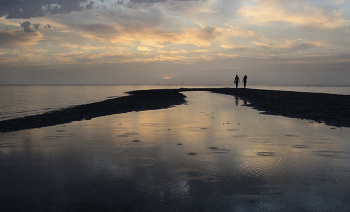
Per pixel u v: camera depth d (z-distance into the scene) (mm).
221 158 4016
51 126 7367
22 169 3553
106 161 3906
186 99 18172
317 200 2557
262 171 3406
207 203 2512
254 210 2369
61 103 18578
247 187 2889
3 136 5945
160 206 2459
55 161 3924
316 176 3199
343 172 3330
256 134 5875
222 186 2924
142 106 13406
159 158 4047
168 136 5785
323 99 15680
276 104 13008
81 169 3541
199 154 4258
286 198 2607
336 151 4352
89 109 12242
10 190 2850
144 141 5285
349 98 16375
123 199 2613
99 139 5516
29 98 25484
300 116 8672
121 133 6195
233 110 10883
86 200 2596
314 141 5102
